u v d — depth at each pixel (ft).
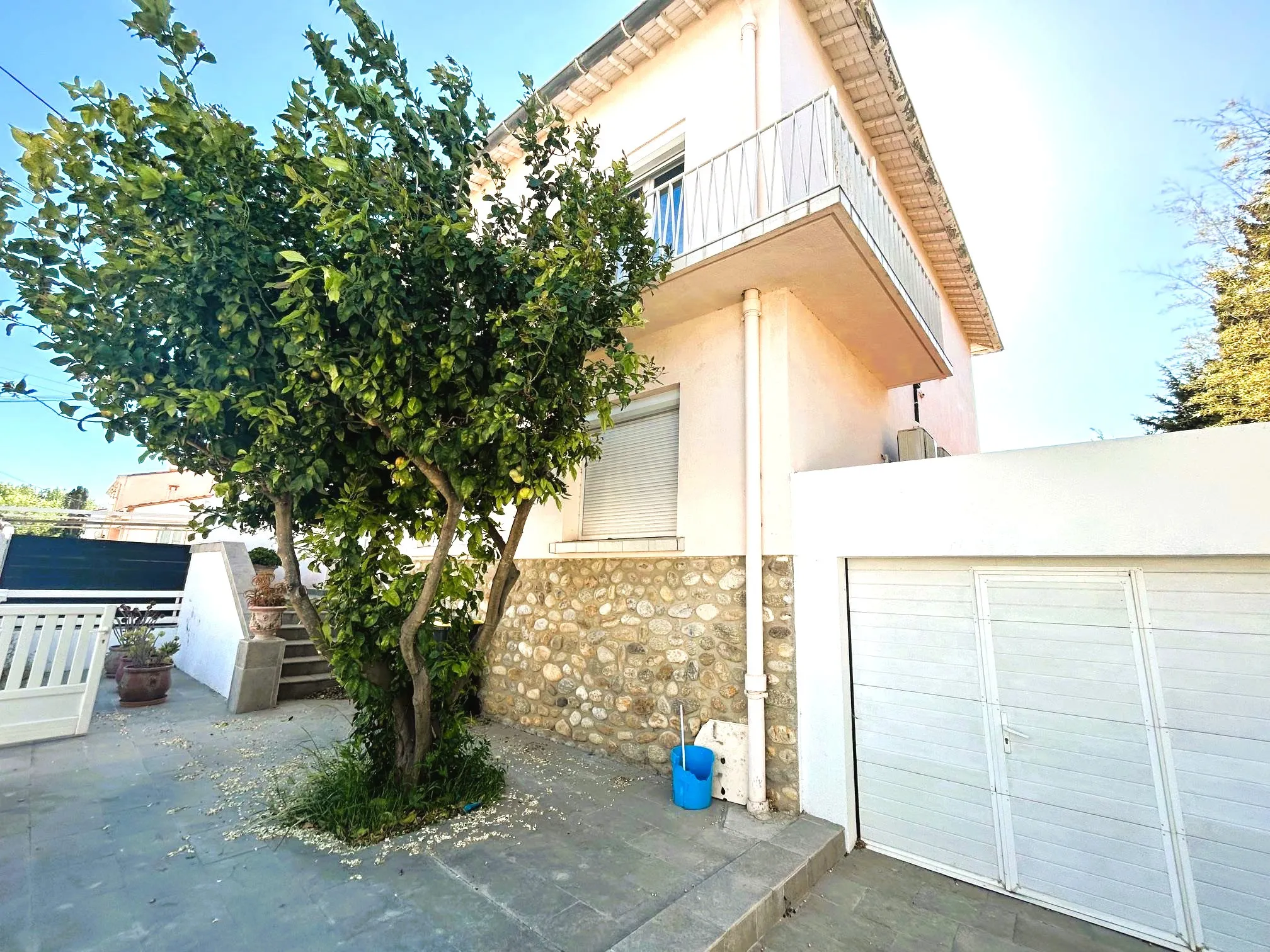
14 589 29.91
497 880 10.45
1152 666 10.59
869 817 13.38
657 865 11.22
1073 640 11.42
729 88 18.54
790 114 15.02
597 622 18.97
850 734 13.75
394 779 13.20
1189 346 35.19
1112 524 10.81
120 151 10.69
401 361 11.01
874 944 9.71
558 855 11.50
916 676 13.14
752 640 14.75
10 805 12.61
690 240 16.93
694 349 18.17
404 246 11.25
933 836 12.47
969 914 10.74
